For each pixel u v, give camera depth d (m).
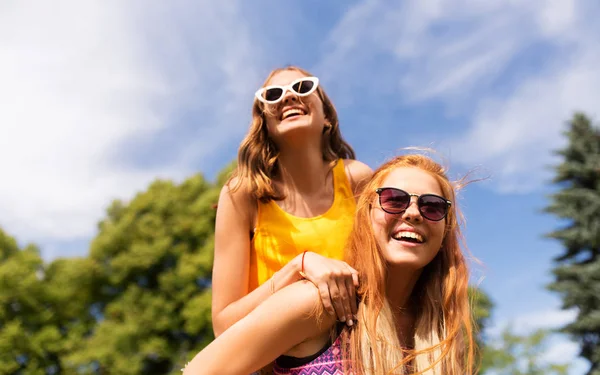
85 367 15.71
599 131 21.50
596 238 19.44
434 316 2.21
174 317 15.43
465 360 2.27
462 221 2.36
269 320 1.89
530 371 14.83
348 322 2.00
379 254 2.09
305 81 2.78
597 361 18.05
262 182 2.68
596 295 18.36
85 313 17.23
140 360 14.90
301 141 2.73
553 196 20.34
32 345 16.31
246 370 1.89
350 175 2.97
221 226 2.68
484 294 15.68
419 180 2.18
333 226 2.74
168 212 16.91
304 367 1.94
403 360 1.99
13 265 17.23
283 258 2.66
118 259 16.14
